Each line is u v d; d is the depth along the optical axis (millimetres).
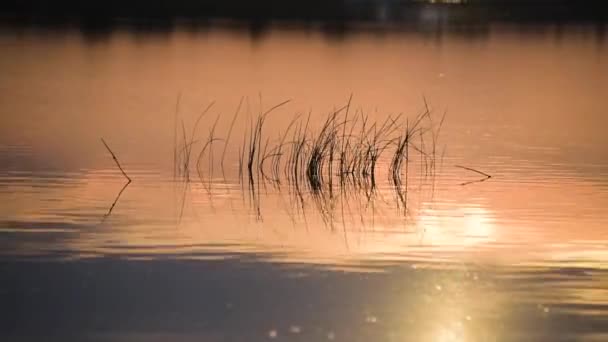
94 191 43375
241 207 41094
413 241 35562
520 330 26641
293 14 177750
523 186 45438
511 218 39156
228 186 45219
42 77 90500
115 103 74500
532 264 32625
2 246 33844
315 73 98875
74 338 25922
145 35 136750
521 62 113688
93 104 73812
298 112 70375
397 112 71500
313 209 40844
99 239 35000
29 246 33906
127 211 39562
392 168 49438
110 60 106688
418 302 28812
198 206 40969
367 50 124812
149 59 108750
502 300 28969
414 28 159625
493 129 63625
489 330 26625
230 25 157500
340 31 151750
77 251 33406
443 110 73250
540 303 28766
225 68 101812
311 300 28891
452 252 34094
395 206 41469
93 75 93125
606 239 35875
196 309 28016
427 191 44438
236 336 26125
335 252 33969
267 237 35906
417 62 111938
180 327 26672
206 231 36594
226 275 31109
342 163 48219
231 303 28516
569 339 26000
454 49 128000
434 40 140250
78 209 39688
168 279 30562
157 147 55375
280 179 46938
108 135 59375
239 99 77625
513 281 30766
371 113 70625
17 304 28172
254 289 29766
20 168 48344
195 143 56844
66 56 109062
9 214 38531
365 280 30734
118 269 31484
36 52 111938
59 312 27594
